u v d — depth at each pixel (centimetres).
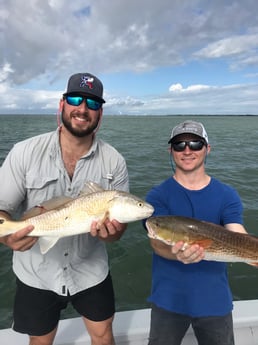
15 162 108
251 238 103
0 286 212
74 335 129
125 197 106
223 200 114
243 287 214
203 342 110
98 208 103
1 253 253
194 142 112
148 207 108
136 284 221
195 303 107
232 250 101
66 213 102
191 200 115
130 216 105
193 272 109
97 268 120
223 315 106
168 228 101
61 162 111
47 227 101
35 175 109
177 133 114
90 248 118
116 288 217
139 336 132
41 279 113
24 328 114
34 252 113
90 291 118
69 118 106
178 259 102
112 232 104
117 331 131
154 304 112
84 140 111
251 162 706
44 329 115
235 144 1120
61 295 114
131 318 139
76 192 113
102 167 116
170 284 110
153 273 117
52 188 111
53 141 112
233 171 602
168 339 109
